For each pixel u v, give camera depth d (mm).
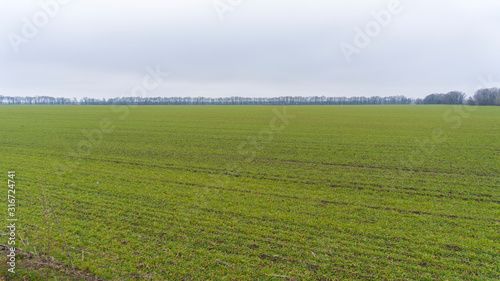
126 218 9164
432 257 7191
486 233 8383
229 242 7824
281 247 7605
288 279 6383
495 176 14109
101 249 7367
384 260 7062
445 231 8523
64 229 8328
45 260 6762
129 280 6227
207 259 7035
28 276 6188
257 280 6340
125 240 7824
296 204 10570
